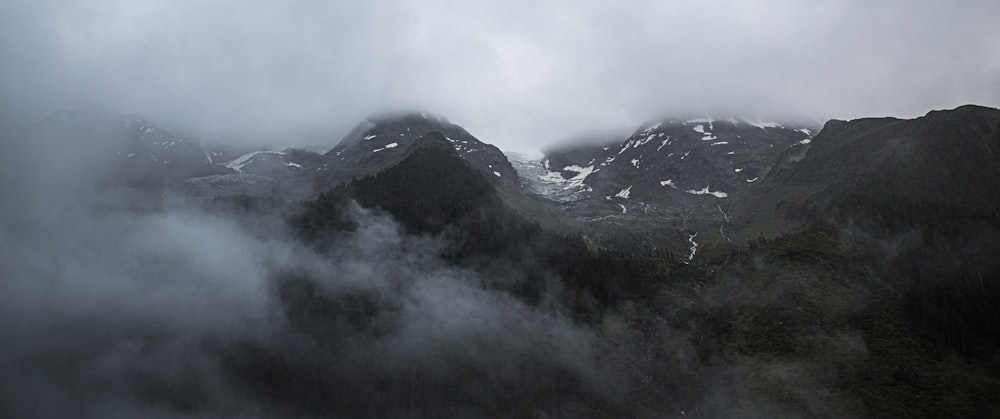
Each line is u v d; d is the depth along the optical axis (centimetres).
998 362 11769
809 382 11888
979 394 10938
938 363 11788
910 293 13850
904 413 10688
